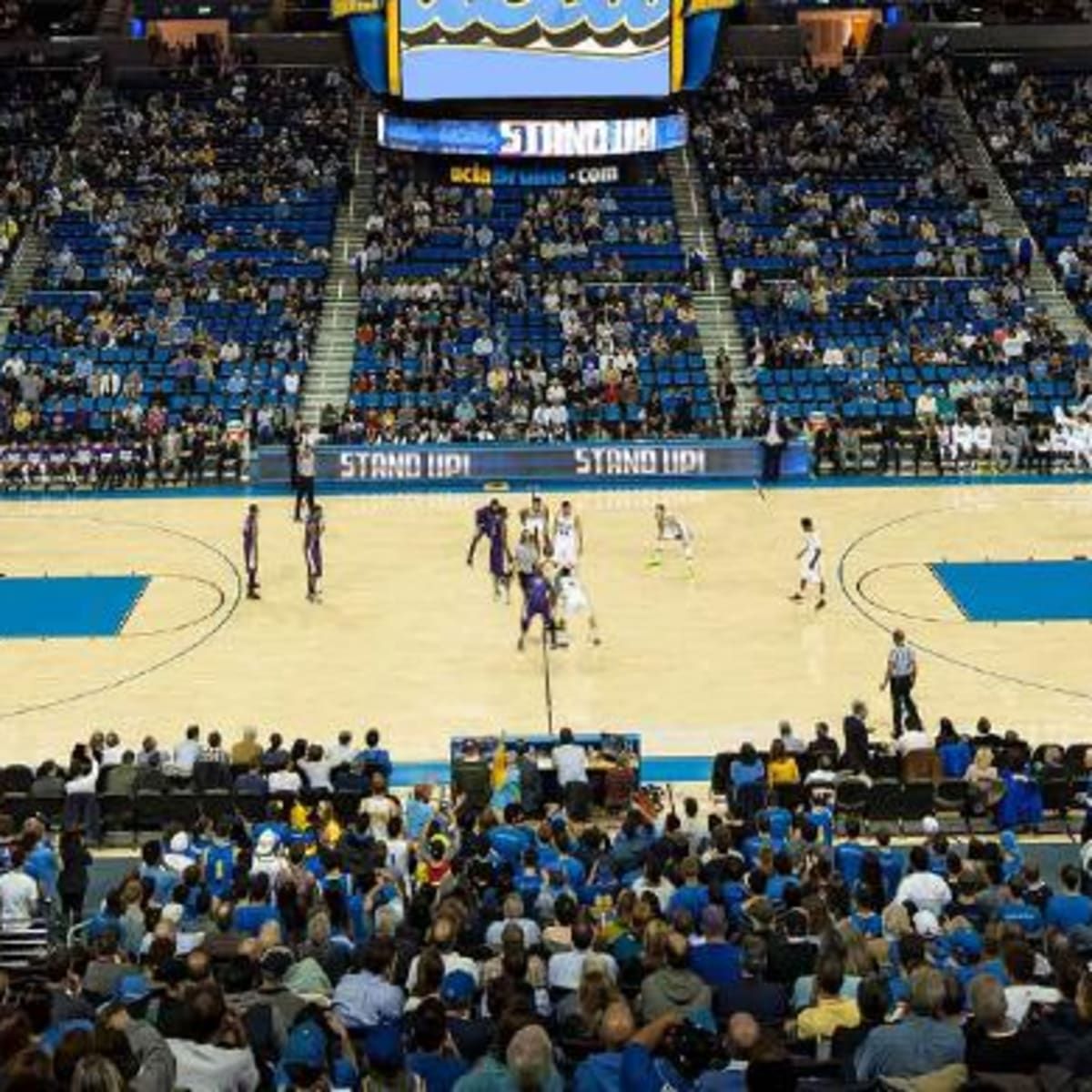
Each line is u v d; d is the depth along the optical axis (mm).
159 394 43656
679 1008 12289
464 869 17609
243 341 46031
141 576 34656
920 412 42969
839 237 49844
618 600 32906
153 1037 10492
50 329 46062
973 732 26688
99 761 22828
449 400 43750
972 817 22828
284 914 16047
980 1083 9273
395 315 46688
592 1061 10391
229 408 44000
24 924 17734
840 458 42438
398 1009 12750
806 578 32375
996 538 36594
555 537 32188
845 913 16219
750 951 14062
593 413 43625
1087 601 32531
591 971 12602
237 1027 10703
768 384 44719
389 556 35875
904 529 37375
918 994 11016
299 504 38250
